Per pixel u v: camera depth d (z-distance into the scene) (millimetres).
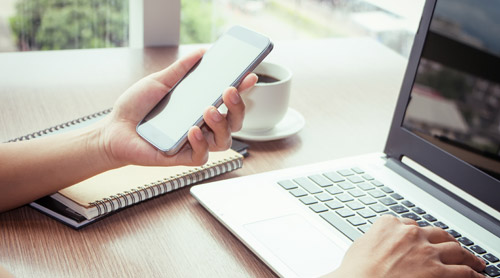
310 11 1940
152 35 1271
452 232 688
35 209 693
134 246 642
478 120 717
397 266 553
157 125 692
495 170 701
